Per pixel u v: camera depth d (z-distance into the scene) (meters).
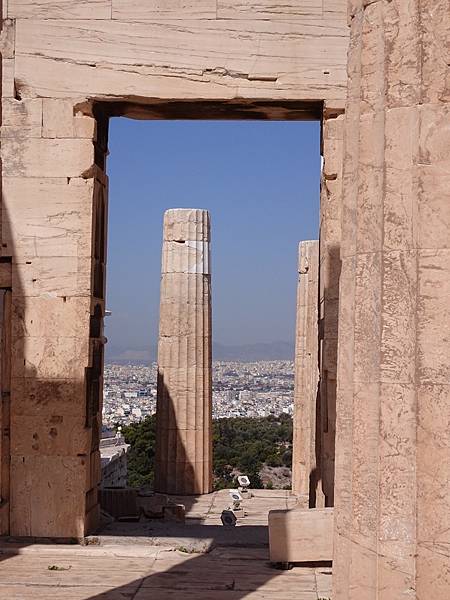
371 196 6.75
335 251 16.56
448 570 6.23
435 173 6.42
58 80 16.78
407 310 6.44
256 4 16.70
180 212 27.97
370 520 6.58
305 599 12.43
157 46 16.75
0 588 12.86
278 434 67.56
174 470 27.09
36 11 16.83
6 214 16.59
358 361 6.78
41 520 16.27
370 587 6.52
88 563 14.57
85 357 16.42
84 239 16.56
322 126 17.22
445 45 6.46
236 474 52.91
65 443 16.36
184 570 14.07
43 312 16.52
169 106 17.20
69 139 16.67
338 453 7.08
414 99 6.47
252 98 16.66
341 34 16.61
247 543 15.98
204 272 28.02
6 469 16.42
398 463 6.41
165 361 27.58
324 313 16.62
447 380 6.29
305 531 14.27
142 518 19.55
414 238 6.44
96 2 16.80
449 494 6.26
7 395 16.47
